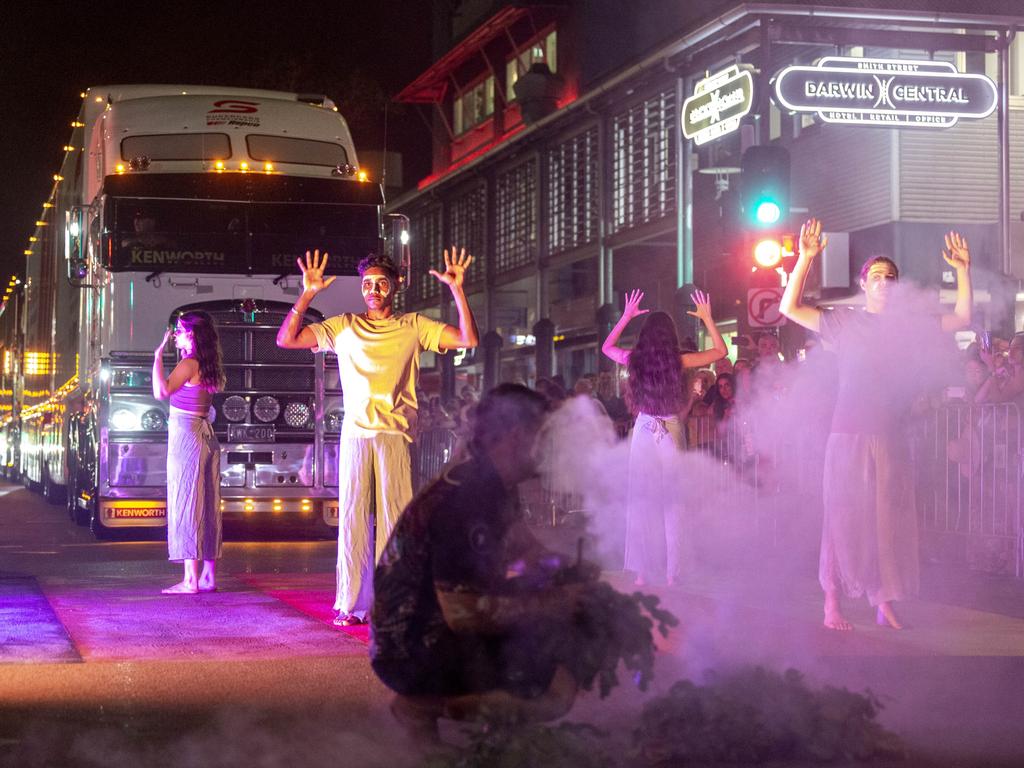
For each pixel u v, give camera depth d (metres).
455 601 4.95
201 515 10.91
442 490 5.00
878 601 8.88
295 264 16.61
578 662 4.96
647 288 34.62
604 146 33.38
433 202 46.59
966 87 20.42
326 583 11.75
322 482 16.61
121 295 16.27
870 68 20.34
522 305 41.41
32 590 11.07
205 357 10.88
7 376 36.66
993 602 10.43
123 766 5.29
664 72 29.39
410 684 5.05
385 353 9.04
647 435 10.92
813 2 20.25
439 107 50.03
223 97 17.19
